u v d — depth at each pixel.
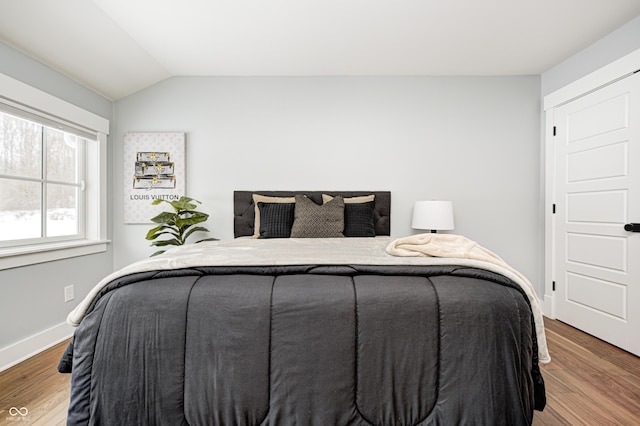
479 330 1.10
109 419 1.07
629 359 2.15
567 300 2.84
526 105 3.25
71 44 2.31
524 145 3.25
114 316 1.13
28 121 2.24
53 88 2.44
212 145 3.26
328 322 1.11
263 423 1.08
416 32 2.47
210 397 1.08
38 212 2.41
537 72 3.18
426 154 3.27
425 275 1.26
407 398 1.09
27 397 1.67
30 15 1.97
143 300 1.14
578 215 2.72
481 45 2.66
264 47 2.71
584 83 2.63
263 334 1.10
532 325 1.22
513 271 1.32
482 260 1.32
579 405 1.61
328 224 2.69
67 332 2.50
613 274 2.39
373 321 1.11
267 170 3.27
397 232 3.28
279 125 3.27
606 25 2.37
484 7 2.16
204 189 3.26
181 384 1.09
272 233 2.75
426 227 2.92
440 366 1.10
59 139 2.61
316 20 2.32
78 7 2.08
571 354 2.22
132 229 3.21
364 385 1.08
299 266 1.30
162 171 3.21
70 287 2.57
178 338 1.11
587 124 2.63
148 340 1.11
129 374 1.09
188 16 2.26
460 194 3.27
